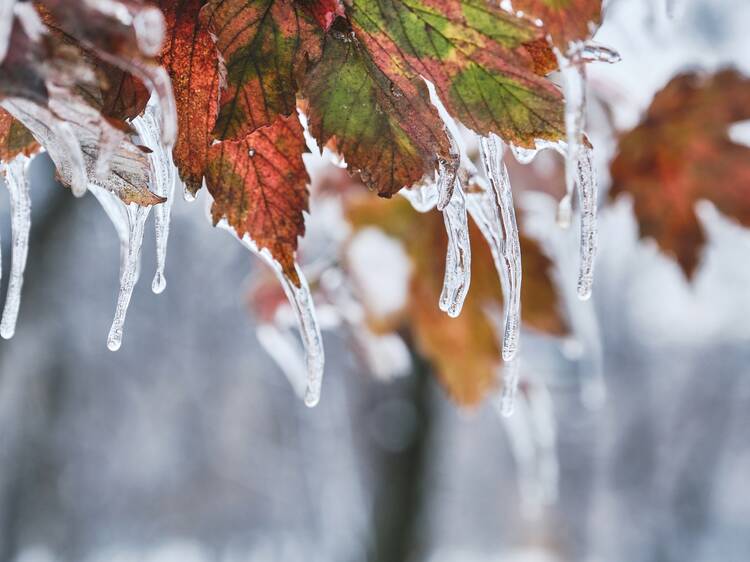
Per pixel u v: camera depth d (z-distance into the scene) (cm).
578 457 466
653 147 53
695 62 53
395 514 111
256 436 470
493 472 613
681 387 430
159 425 476
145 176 37
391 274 66
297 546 451
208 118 38
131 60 34
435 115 37
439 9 36
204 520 493
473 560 546
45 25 35
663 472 425
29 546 378
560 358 73
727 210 53
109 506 475
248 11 37
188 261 386
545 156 61
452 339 65
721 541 432
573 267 64
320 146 37
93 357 405
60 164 37
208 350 423
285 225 39
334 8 37
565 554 497
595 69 54
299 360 77
